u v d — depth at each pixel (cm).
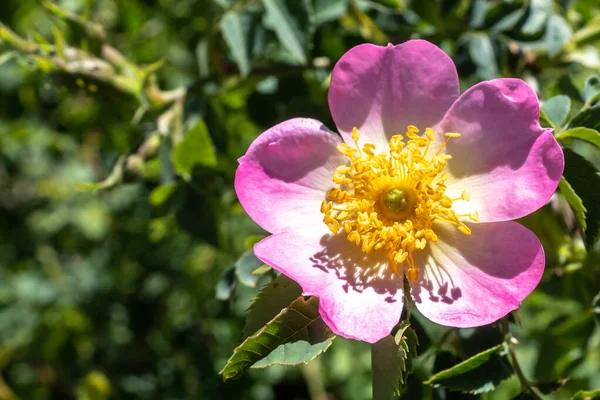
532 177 26
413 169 27
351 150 27
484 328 27
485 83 26
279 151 27
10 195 45
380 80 27
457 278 26
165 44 40
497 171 26
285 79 32
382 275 27
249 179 27
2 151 42
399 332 25
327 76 31
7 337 42
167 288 40
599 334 33
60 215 43
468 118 27
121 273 41
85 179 43
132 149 30
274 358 25
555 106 27
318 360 41
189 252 39
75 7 36
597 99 27
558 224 29
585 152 35
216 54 31
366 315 26
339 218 27
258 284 28
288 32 30
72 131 38
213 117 32
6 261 43
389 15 32
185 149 29
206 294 38
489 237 26
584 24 33
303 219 27
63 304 42
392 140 27
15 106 39
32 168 44
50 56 30
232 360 25
